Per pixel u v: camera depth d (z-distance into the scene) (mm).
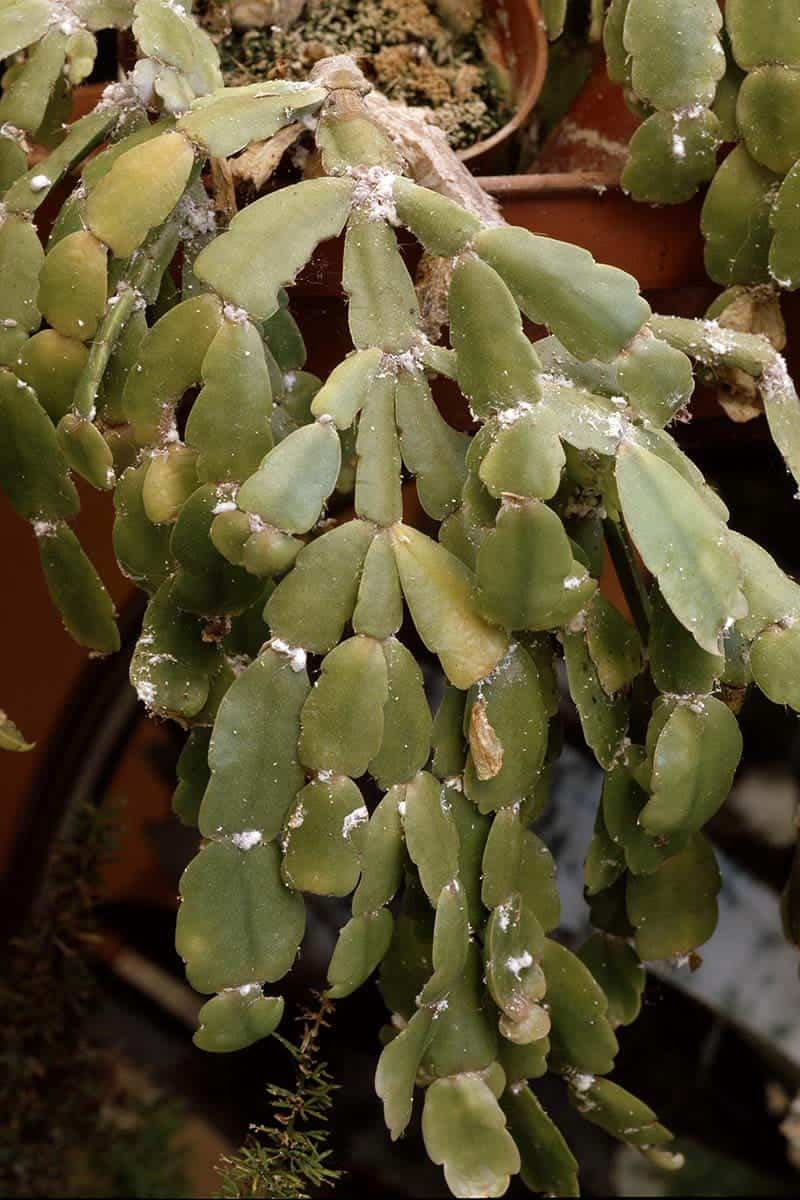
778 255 928
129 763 1283
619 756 914
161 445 888
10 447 911
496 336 862
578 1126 1189
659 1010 1171
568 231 962
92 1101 1243
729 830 1153
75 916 1214
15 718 1291
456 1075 912
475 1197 895
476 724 881
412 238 944
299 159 947
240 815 868
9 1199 1195
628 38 922
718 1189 1174
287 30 1047
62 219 907
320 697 862
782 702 883
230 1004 878
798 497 921
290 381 927
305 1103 935
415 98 1042
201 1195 1256
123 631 1177
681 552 865
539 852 930
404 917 924
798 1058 1146
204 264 863
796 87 916
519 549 858
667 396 885
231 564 882
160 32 902
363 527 866
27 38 925
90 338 902
